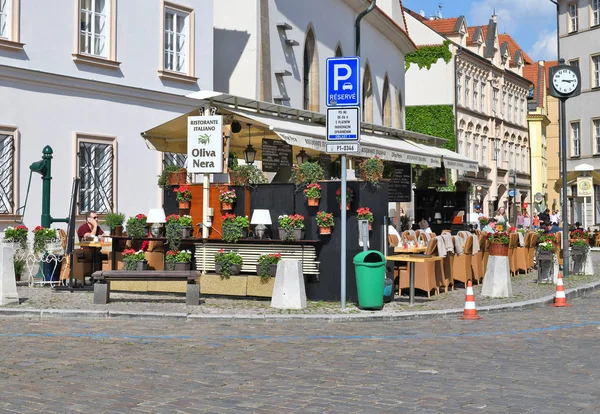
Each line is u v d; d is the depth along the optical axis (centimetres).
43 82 2186
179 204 1750
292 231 1627
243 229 1681
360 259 1507
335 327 1326
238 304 1552
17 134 2117
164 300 1605
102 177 2359
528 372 924
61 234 1875
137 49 2475
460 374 912
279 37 3195
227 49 3012
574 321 1412
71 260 1752
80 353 1040
